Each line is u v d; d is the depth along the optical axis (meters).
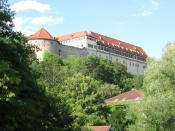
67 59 186.62
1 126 23.34
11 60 26.77
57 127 32.00
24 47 31.17
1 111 23.30
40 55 179.88
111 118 79.62
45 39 183.25
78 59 178.75
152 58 59.12
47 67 105.81
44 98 31.48
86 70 175.62
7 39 26.31
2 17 27.77
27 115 24.75
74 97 96.12
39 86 31.56
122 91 157.00
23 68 28.09
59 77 106.56
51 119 32.31
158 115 52.09
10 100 21.69
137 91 108.56
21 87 26.48
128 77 193.00
